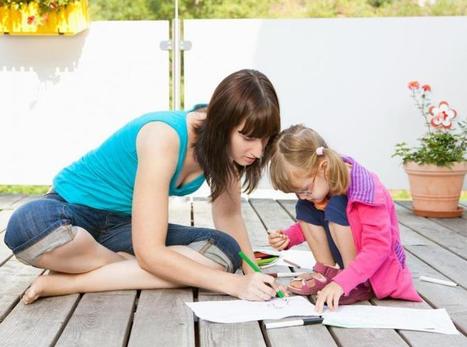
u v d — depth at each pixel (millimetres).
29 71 5188
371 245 2377
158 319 2307
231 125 2355
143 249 2502
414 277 2951
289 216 4480
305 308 2363
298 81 5176
